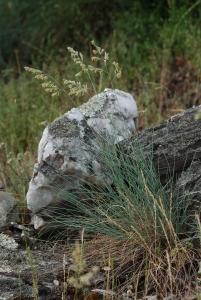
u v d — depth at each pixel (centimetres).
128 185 380
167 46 761
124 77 734
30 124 671
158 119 626
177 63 739
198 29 760
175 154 370
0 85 784
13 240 379
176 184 368
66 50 848
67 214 392
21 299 323
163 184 379
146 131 382
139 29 812
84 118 386
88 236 378
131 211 354
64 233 393
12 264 353
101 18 872
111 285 332
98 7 875
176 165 374
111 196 367
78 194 385
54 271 343
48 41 827
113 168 371
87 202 380
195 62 713
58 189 379
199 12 782
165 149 373
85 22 843
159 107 661
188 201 356
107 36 851
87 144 380
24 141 659
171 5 795
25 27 884
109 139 384
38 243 389
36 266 351
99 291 324
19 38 884
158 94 699
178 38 761
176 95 690
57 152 376
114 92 396
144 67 741
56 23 869
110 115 390
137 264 345
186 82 707
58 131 383
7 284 329
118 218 371
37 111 673
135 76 736
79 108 391
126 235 355
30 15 881
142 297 322
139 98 679
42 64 828
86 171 375
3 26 887
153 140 377
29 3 884
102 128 386
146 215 350
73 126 384
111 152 376
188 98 679
